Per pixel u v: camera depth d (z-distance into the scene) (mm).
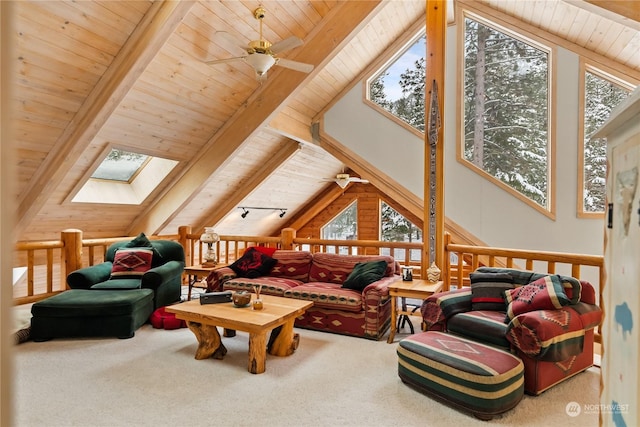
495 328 2676
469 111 5680
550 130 5203
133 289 3975
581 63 5027
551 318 2471
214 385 2590
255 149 5777
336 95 6020
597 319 2787
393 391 2529
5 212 417
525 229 5211
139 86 3762
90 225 5195
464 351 2439
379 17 5020
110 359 3027
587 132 5156
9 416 421
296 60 4379
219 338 3109
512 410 2291
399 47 5754
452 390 2291
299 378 2721
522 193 5449
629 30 4285
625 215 755
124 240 5094
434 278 3760
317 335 3754
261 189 6910
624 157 769
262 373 2797
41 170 3805
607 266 877
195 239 6074
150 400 2369
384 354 3225
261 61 3104
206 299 3309
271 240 5398
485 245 5332
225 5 3490
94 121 3553
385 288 3707
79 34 3000
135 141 4344
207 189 5863
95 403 2324
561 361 2602
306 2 3904
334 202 9094
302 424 2127
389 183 5746
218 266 4910
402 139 5680
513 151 5477
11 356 426
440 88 3898
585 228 5039
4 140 417
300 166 7047
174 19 3105
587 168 5168
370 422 2152
